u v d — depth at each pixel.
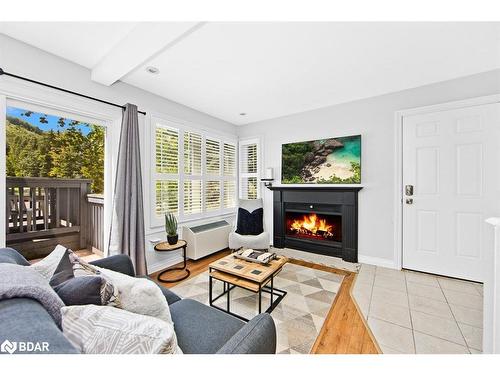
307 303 2.06
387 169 2.92
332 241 3.42
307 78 2.48
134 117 2.49
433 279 2.54
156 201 2.90
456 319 1.82
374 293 2.24
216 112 3.62
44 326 0.57
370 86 2.69
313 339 1.60
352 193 3.13
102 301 0.88
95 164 2.54
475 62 2.16
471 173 2.45
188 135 3.37
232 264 2.04
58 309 0.74
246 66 2.22
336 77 2.46
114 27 1.68
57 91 2.02
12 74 1.76
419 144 2.71
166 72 2.34
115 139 2.52
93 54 2.02
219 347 1.02
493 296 1.21
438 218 2.62
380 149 2.97
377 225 3.00
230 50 1.95
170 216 2.90
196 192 3.52
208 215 3.73
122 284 0.98
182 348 1.00
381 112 2.95
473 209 2.44
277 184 3.91
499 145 2.32
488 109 2.35
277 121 3.89
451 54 2.02
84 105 2.20
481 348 1.50
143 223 2.56
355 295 2.21
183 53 1.99
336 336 1.63
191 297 2.18
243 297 2.18
